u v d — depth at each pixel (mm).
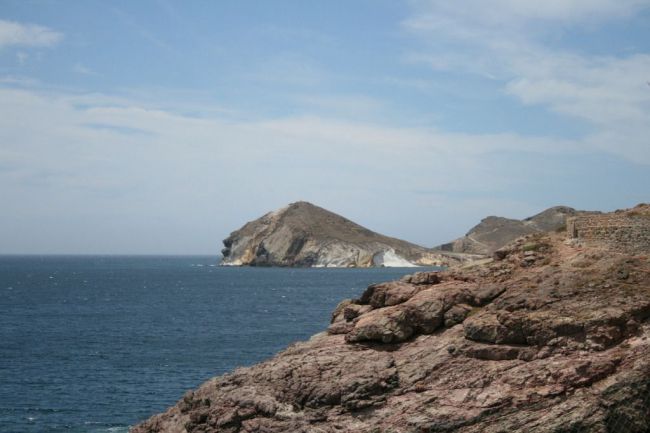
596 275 35156
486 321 34062
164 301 170250
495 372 32531
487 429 30922
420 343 35844
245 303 164375
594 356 31453
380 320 36594
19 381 68062
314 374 34719
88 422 54031
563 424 30109
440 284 38656
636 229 38125
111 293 198875
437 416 31703
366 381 33469
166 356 82562
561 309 33594
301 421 33281
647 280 34281
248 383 36344
